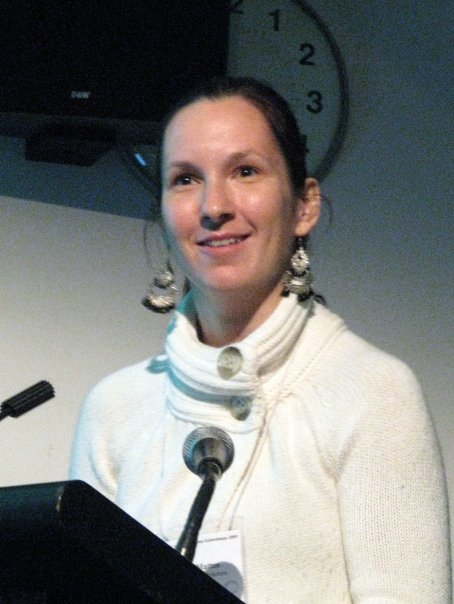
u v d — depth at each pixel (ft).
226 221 7.52
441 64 15.20
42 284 14.48
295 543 6.89
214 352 7.63
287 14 14.84
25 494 3.62
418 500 6.78
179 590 3.68
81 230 14.65
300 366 7.56
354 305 14.70
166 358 8.54
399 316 14.69
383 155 15.01
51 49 13.73
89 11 13.73
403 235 14.87
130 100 13.55
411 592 6.52
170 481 7.48
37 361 14.28
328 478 7.06
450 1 15.30
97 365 14.32
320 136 14.76
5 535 3.60
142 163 14.58
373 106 15.10
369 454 6.88
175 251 7.84
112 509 3.60
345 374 7.35
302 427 7.23
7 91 13.74
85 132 13.88
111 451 8.31
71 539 3.52
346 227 14.84
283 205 7.70
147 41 13.62
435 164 15.01
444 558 6.75
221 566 6.88
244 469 7.21
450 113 15.11
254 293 7.69
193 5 13.70
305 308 7.82
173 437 7.79
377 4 15.30
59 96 13.67
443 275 14.78
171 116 8.04
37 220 14.64
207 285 7.61
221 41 13.70
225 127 7.67
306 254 7.98
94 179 14.78
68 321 14.40
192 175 7.76
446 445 14.38
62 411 14.15
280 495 7.04
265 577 6.85
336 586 6.83
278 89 14.73
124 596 3.68
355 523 6.75
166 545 3.70
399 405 7.07
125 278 14.53
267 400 7.45
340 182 14.92
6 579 3.70
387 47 15.21
